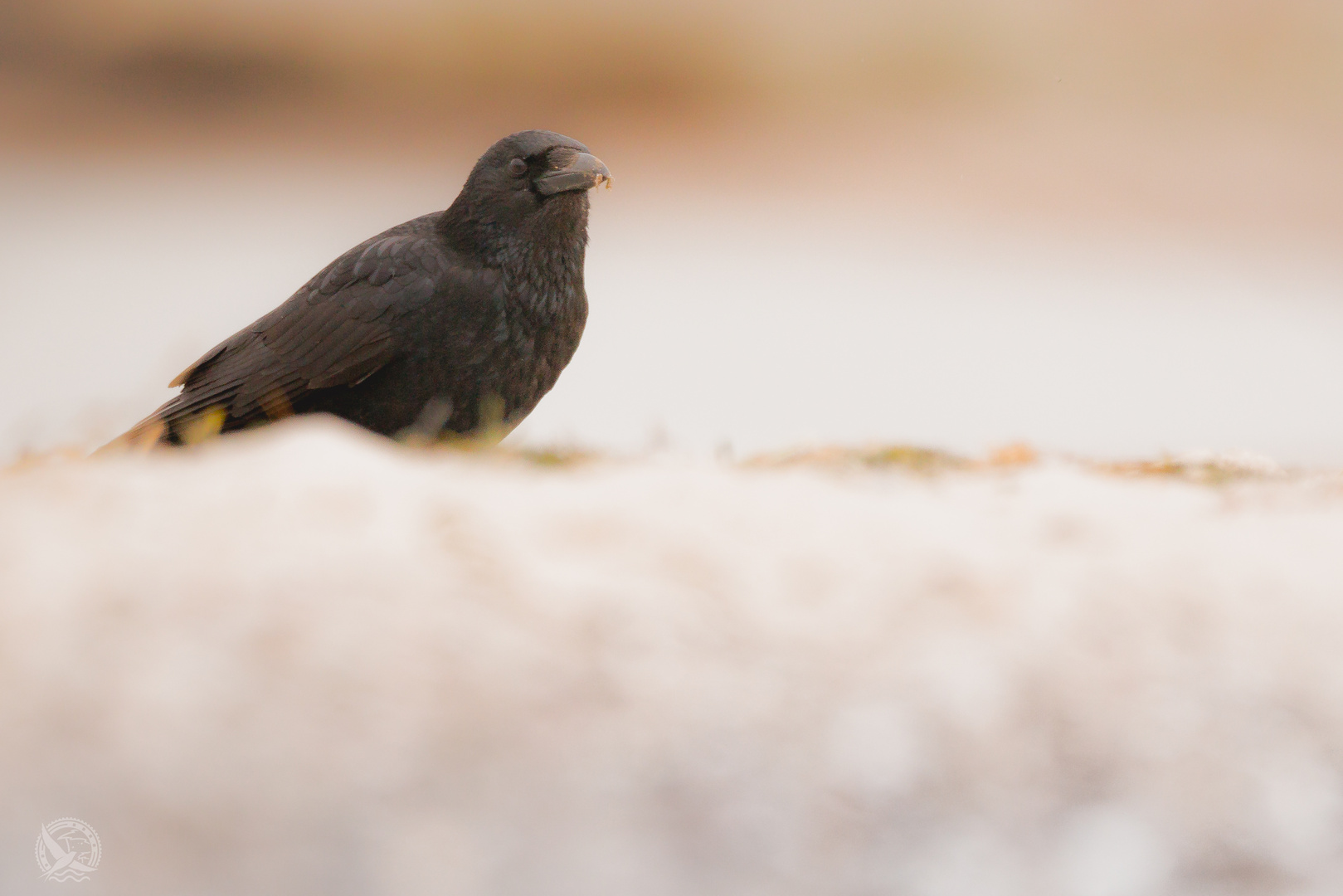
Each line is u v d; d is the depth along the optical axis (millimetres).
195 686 7023
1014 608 7664
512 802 6898
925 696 7293
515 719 7023
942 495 9539
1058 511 8922
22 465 10852
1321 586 7859
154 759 6836
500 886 6789
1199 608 7711
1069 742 7273
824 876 7004
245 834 6770
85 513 8125
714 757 7066
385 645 7156
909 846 7078
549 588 7520
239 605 7312
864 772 7121
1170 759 7277
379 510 8102
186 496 8297
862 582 7785
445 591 7430
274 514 8000
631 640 7305
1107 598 7738
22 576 7449
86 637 7172
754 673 7285
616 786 6961
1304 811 7230
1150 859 7141
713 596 7617
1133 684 7418
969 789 7164
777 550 8062
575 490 8766
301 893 6719
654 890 6855
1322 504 9344
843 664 7363
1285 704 7406
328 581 7441
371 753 6895
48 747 6828
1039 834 7141
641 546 8016
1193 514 9031
